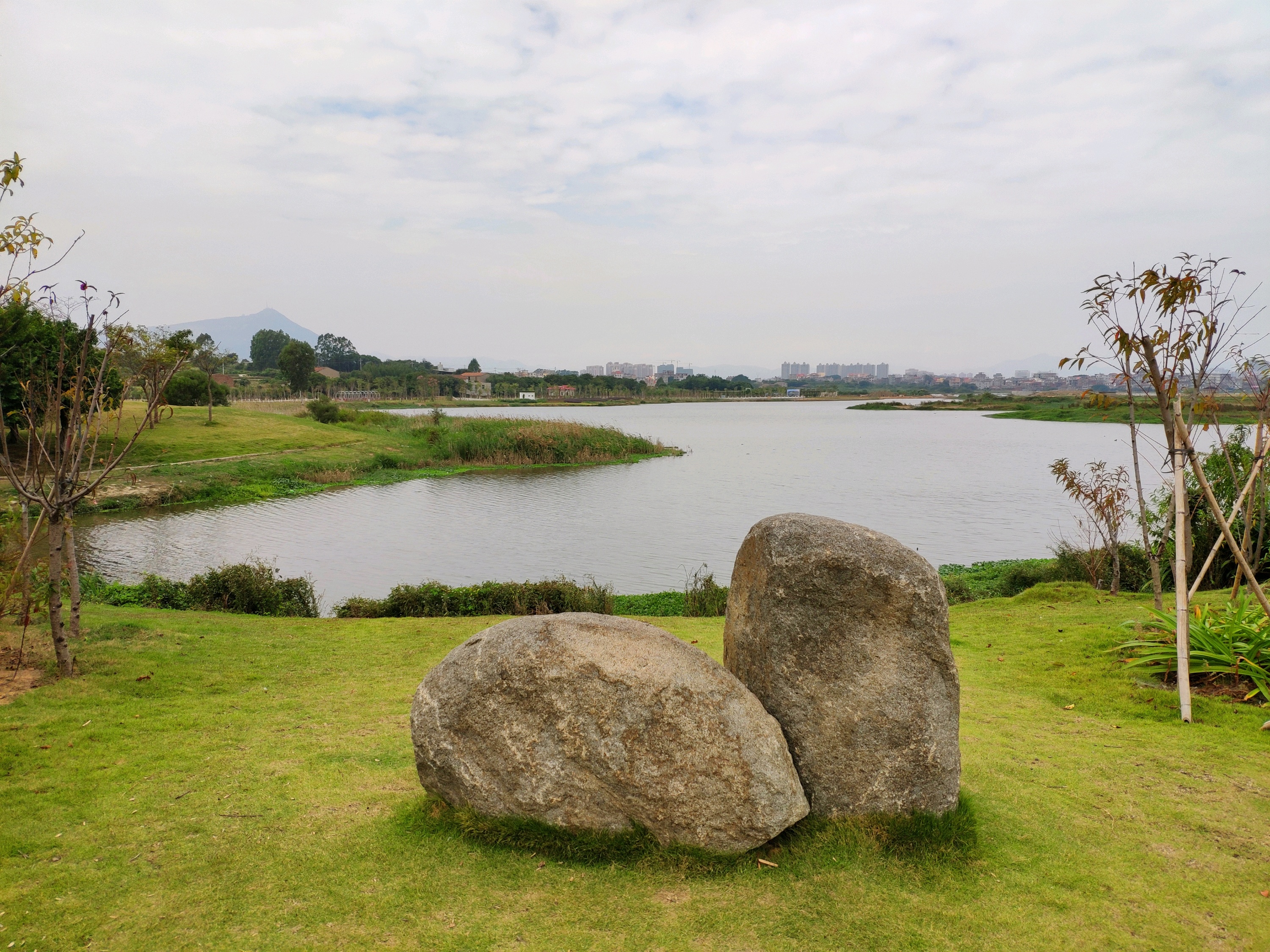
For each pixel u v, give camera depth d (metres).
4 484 24.67
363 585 21.02
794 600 4.73
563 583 14.64
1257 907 4.08
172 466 41.75
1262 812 5.13
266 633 10.88
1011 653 9.52
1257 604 8.91
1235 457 12.81
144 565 23.09
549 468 51.00
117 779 5.69
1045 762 6.07
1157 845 4.74
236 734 6.76
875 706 4.64
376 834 4.82
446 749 4.79
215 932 3.86
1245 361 7.69
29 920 3.92
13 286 7.18
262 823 4.99
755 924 3.96
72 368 10.64
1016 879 4.36
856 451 63.62
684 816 4.41
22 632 8.88
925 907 4.10
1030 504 35.62
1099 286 7.01
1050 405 158.25
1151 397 9.77
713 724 4.40
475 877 4.34
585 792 4.54
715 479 45.59
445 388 181.88
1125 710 7.28
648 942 3.83
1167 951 3.73
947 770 4.72
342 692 8.24
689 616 14.46
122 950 3.71
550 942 3.82
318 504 36.41
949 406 173.00
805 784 4.73
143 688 7.84
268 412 68.31
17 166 6.63
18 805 5.21
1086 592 12.86
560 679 4.54
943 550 25.52
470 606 14.16
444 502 36.69
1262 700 7.27
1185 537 6.99
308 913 4.03
